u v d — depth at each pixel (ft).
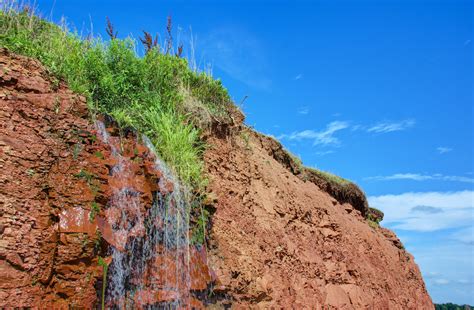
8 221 15.98
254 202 32.99
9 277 15.35
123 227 19.30
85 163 18.85
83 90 22.17
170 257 22.18
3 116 17.63
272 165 41.81
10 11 24.94
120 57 28.32
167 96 29.50
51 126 18.90
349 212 59.31
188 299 22.34
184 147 26.76
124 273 19.22
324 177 56.39
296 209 39.24
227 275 25.67
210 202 26.48
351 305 38.29
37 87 19.53
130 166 21.34
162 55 33.35
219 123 33.01
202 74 35.17
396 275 55.83
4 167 16.72
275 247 31.71
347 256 43.50
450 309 122.52
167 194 22.99
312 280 34.65
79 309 16.40
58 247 16.81
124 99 26.43
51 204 17.44
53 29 27.58
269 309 27.58
